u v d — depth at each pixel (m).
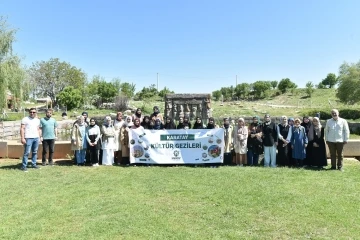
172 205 6.43
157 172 9.50
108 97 64.31
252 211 6.05
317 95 73.94
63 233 5.10
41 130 10.69
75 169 9.99
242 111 48.34
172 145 10.76
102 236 4.98
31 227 5.32
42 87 66.12
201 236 4.95
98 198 6.91
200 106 21.70
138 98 82.94
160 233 5.07
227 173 9.22
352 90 43.59
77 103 55.56
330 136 9.88
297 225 5.38
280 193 7.15
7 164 10.87
